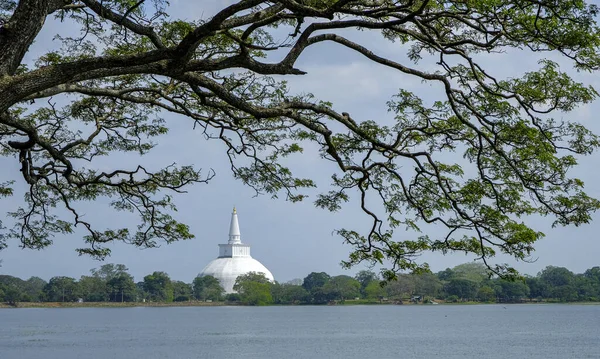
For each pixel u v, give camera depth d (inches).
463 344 4795.8
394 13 987.3
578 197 1090.7
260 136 1268.5
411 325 7293.3
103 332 6195.9
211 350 4350.4
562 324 7357.3
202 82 871.7
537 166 1097.4
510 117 1063.0
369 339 5260.8
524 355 4052.7
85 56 1165.1
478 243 1159.0
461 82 1099.3
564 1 874.8
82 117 1310.3
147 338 5398.6
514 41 982.4
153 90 1107.3
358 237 1228.5
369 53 966.4
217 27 774.5
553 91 1032.2
